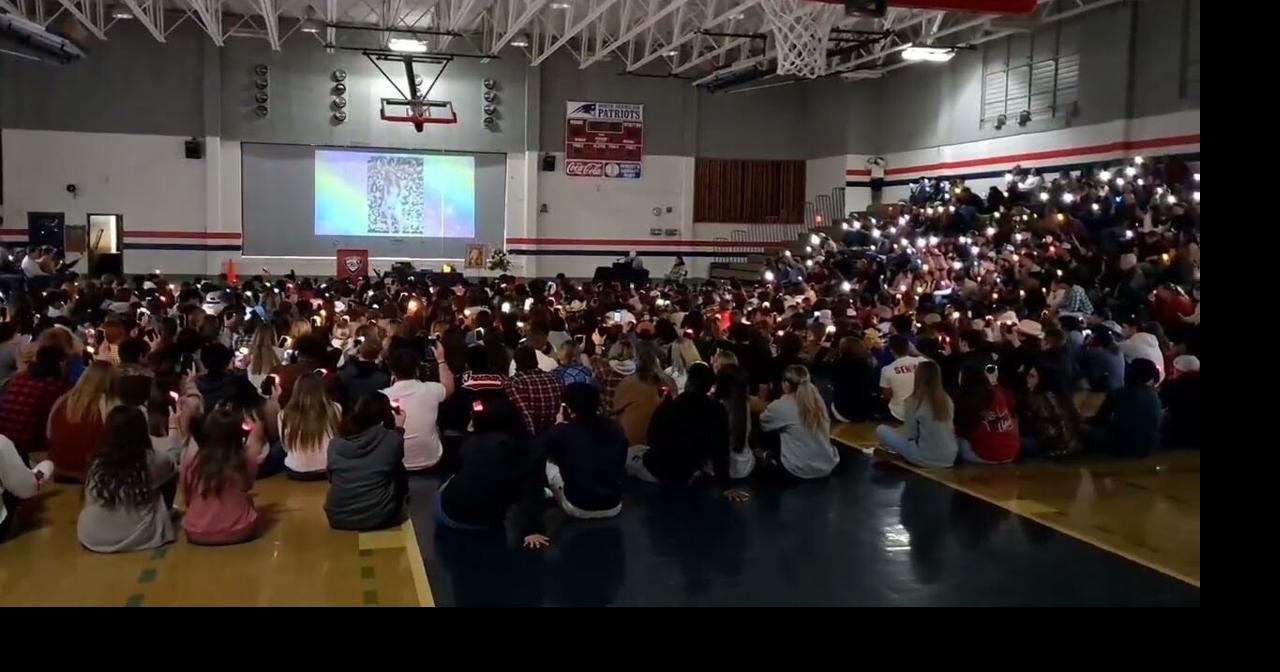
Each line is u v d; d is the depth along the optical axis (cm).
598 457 686
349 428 664
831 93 2808
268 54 2538
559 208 2773
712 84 2692
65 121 2433
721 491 768
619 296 1555
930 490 780
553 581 575
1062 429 885
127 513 603
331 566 592
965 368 895
